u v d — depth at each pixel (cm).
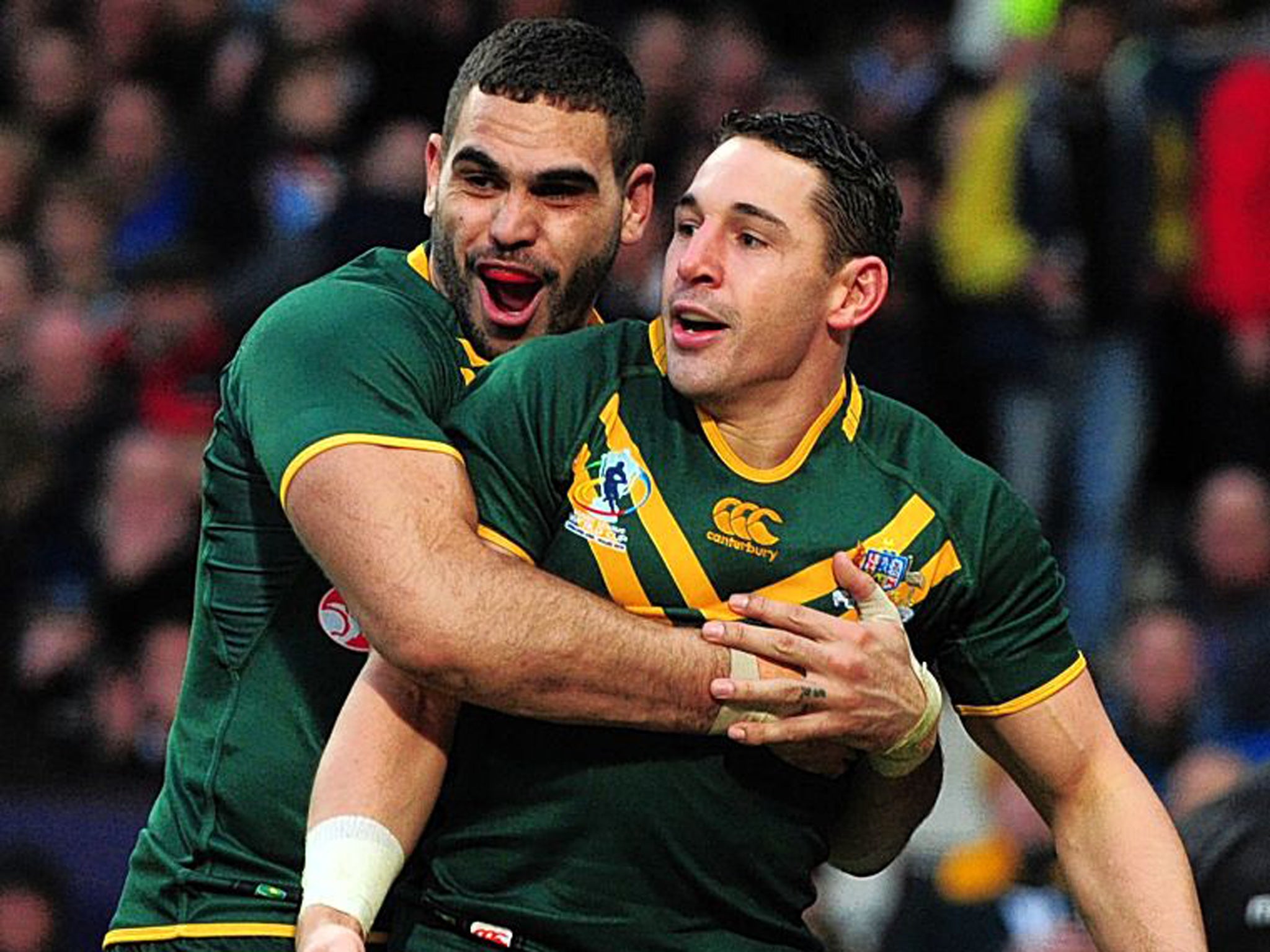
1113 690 3084
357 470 1443
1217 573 3238
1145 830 1552
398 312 1542
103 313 3597
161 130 3994
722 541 1470
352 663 1542
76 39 4184
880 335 3472
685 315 1466
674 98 3803
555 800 1462
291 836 1529
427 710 1462
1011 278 3497
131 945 1560
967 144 3544
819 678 1458
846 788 1536
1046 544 1554
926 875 2731
